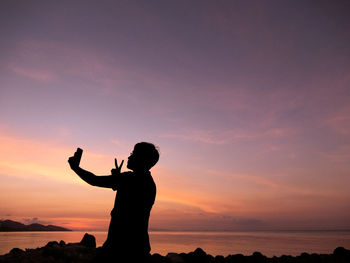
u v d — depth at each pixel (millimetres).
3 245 27328
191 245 38562
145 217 1979
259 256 5109
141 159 2100
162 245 36344
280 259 5086
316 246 41719
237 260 4871
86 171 1827
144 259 1907
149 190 2033
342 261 4953
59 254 3650
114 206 1952
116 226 1877
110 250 1819
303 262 4887
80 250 3951
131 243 1844
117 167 2008
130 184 1940
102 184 1856
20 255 3748
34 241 38344
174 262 4125
